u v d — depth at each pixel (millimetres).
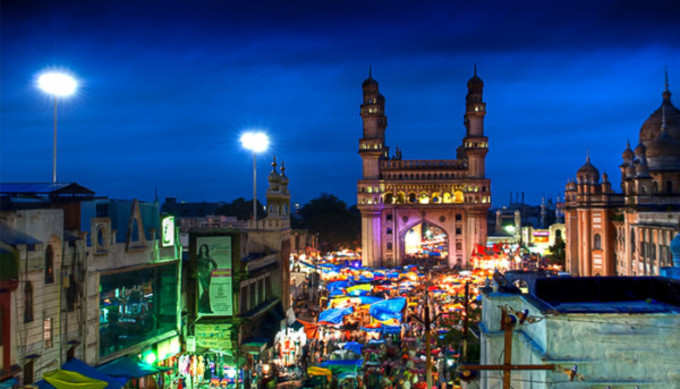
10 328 21250
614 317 11672
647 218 53500
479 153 107875
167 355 31719
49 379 22625
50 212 23672
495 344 14961
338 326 44375
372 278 74250
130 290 29016
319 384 29141
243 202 120812
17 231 22125
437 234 183750
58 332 23891
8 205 25234
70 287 24688
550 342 11766
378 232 108250
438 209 109125
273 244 42344
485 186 107125
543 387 11867
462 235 108625
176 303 32844
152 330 30656
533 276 16203
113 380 24719
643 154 62250
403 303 42000
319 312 50562
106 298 27344
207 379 33344
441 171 109938
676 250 16938
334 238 134625
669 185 65062
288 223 45781
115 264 27953
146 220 31688
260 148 43406
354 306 50125
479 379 18359
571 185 78312
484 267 90000
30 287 22422
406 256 121688
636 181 60688
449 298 57500
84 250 25578
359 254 120188
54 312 23734
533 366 11680
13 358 21406
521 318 11977
